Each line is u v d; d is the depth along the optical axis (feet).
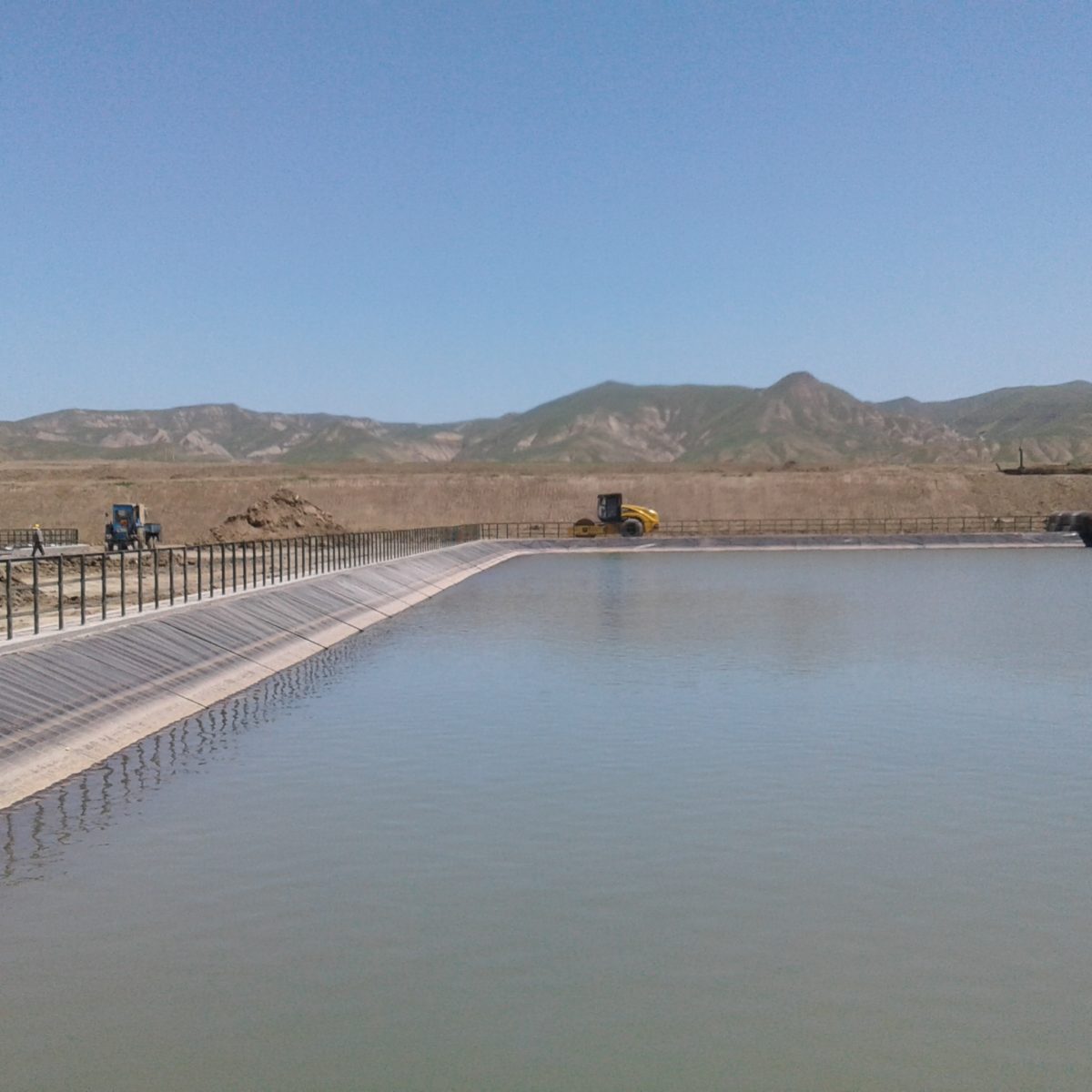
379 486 504.84
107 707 91.15
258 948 50.88
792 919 54.19
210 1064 41.22
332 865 61.41
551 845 64.85
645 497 498.69
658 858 62.75
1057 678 119.65
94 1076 40.42
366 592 186.09
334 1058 41.57
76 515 469.57
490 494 501.56
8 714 79.56
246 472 617.21
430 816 70.28
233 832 67.05
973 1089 39.58
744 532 470.80
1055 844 65.10
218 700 107.24
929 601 202.18
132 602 137.80
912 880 59.36
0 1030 43.68
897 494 494.18
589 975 48.26
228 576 185.57
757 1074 40.50
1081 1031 43.42
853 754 86.38
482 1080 40.09
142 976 48.14
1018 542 365.81
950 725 96.58
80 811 70.95
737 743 89.97
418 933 52.49
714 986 47.29
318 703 106.32
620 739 91.45
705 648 142.41
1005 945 51.26
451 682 118.42
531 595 216.13
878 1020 44.34
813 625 166.20
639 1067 40.93
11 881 58.95
